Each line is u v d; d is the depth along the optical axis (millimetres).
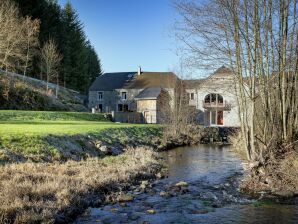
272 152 15164
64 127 27766
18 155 17422
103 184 14258
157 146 33375
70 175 15188
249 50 15055
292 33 15211
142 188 15188
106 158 21391
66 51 77750
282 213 11422
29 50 60812
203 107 59031
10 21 50094
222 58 15523
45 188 12250
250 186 14766
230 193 14328
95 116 49438
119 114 58688
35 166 15758
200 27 15289
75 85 83250
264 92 15500
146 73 75562
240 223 10594
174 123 40562
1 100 45125
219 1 14648
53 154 19172
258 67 15406
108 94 73500
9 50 49125
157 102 62500
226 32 15102
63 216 10664
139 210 12039
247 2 14695
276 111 16016
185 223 10688
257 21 14844
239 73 15312
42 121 36062
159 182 16859
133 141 30344
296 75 15836
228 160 25078
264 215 11266
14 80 51875
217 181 17047
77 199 12047
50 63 61812
